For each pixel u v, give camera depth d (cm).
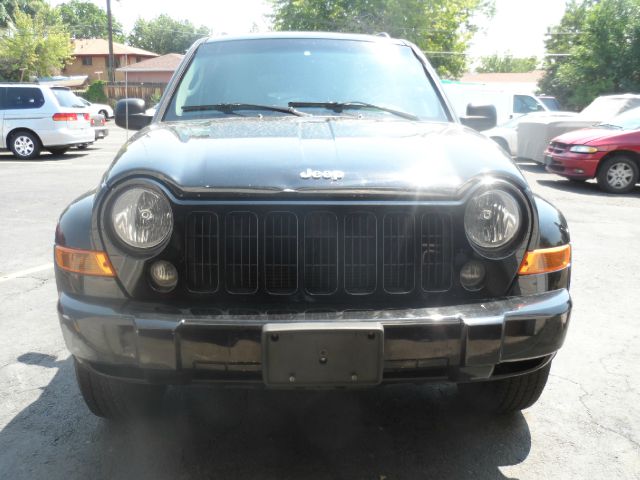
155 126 311
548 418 302
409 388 330
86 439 280
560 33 5044
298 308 227
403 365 224
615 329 420
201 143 264
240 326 217
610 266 580
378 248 232
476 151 260
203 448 273
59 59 4719
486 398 296
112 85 3778
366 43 385
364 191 230
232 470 257
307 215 229
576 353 380
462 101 1819
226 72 359
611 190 1088
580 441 281
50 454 268
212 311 225
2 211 799
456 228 233
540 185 1170
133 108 387
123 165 239
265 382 216
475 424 295
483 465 262
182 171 237
